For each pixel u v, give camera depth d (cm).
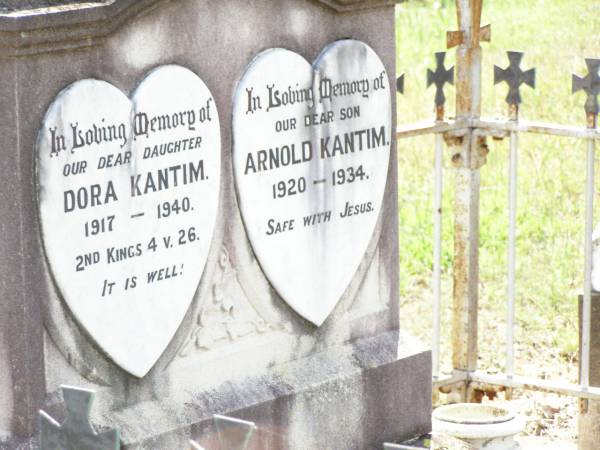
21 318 306
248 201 334
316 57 343
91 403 293
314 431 347
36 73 302
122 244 316
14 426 311
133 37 314
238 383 337
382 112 357
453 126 380
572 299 473
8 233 305
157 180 319
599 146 538
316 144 344
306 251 346
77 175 308
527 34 667
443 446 359
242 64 330
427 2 762
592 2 708
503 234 511
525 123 373
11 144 302
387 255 363
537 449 382
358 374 353
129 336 319
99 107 310
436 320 387
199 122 324
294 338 347
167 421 323
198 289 329
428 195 541
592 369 372
